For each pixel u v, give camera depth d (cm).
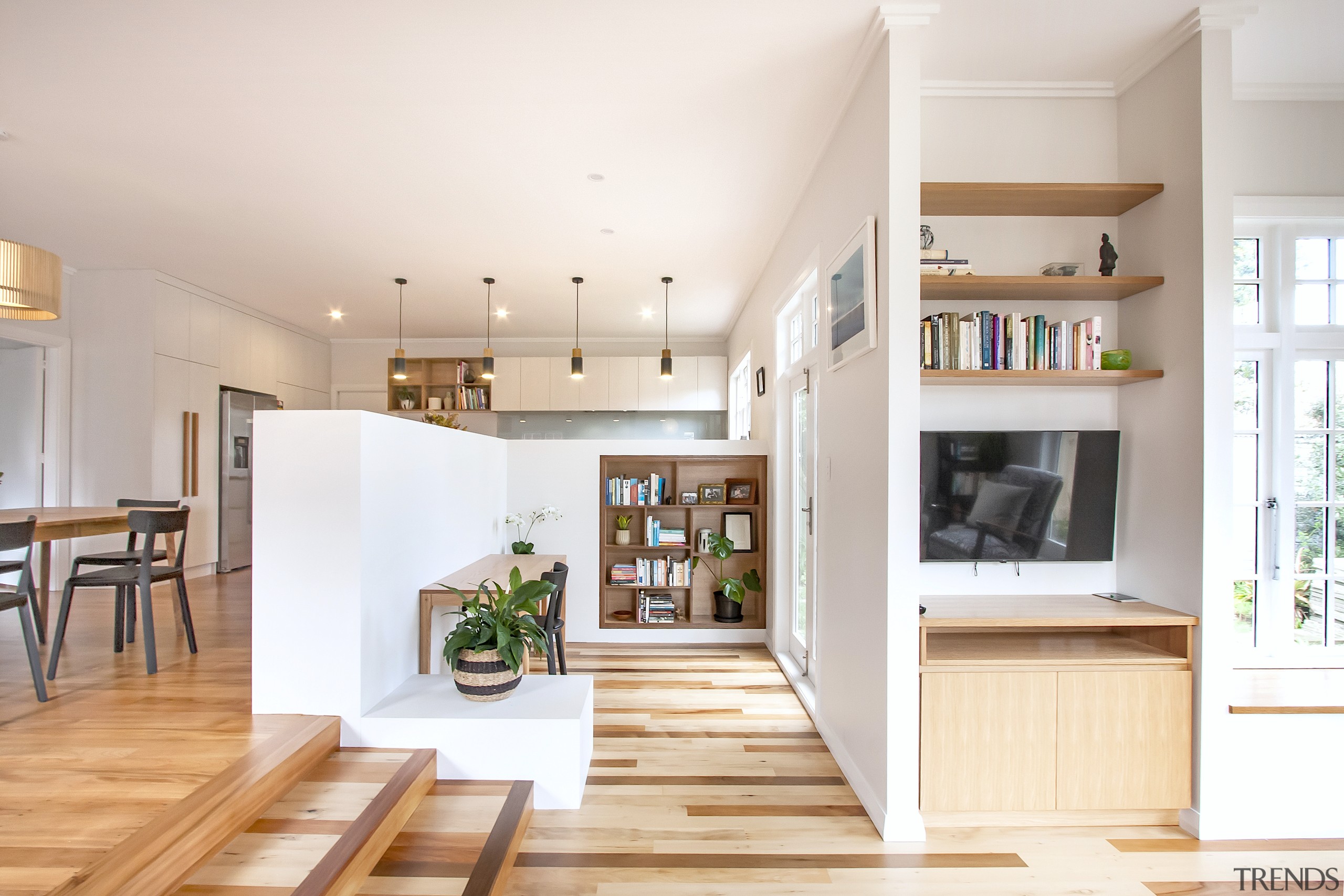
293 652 247
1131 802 230
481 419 820
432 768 243
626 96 276
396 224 426
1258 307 286
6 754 212
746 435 675
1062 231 277
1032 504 265
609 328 764
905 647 224
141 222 421
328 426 246
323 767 229
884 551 228
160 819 171
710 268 522
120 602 335
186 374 571
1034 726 229
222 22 227
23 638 359
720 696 369
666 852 218
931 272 253
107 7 218
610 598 519
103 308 535
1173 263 244
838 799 253
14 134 305
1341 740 230
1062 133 277
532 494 497
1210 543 229
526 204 391
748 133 306
